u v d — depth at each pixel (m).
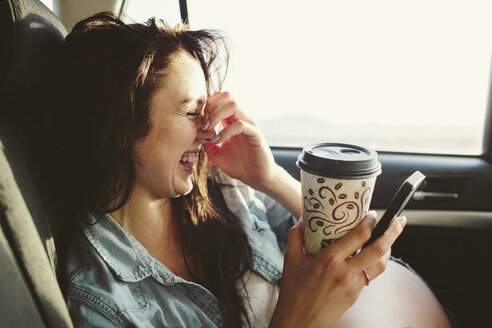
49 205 0.81
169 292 0.85
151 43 0.72
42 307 0.65
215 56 0.92
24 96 0.74
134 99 0.72
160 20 0.85
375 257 0.66
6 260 0.60
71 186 0.81
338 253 0.65
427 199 1.44
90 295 0.73
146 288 0.82
